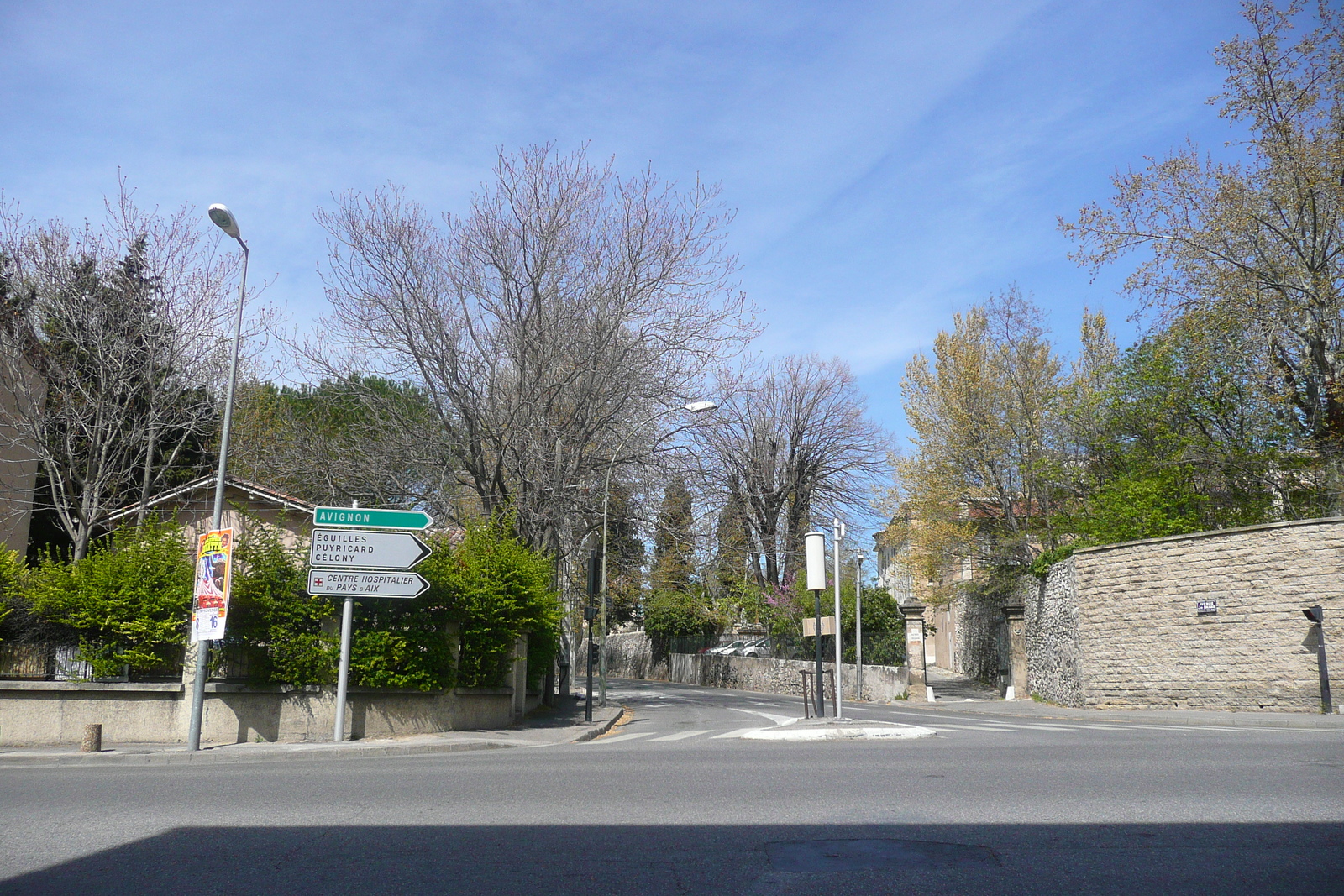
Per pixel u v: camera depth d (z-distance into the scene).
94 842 6.28
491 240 23.25
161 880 5.33
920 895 4.90
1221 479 25.14
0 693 14.77
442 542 17.27
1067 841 5.98
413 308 22.58
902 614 34.97
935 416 33.78
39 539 28.66
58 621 15.03
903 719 20.81
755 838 6.18
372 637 15.87
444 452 23.91
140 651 15.12
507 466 24.06
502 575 17.77
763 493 45.50
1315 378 24.00
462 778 9.31
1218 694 19.91
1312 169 21.78
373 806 7.56
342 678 14.73
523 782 8.94
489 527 18.38
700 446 26.62
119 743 14.83
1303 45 22.16
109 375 23.59
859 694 32.72
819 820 6.71
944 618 54.12
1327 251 23.50
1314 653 18.55
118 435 24.00
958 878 5.18
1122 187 24.11
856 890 4.99
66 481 24.72
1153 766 9.16
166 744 14.78
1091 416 28.81
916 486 33.75
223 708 15.22
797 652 38.53
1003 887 5.02
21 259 23.12
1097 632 22.81
